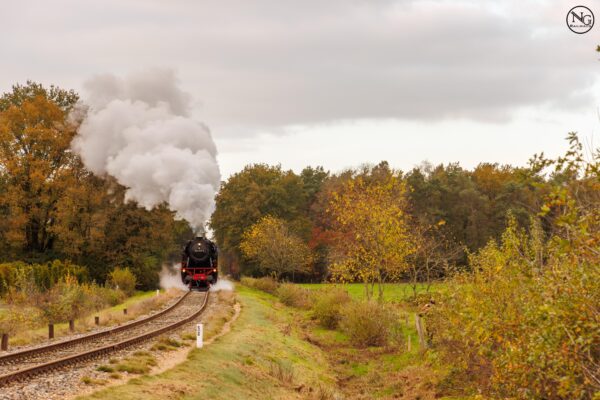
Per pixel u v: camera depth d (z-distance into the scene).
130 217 66.31
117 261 64.56
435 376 23.28
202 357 21.89
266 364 24.91
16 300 35.88
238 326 33.53
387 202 37.78
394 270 39.31
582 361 10.42
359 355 33.22
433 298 20.72
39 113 63.47
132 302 49.16
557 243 10.58
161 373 18.62
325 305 42.44
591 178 10.25
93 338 25.28
